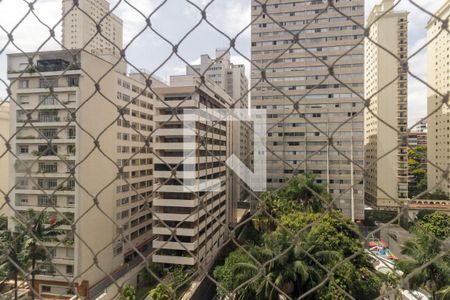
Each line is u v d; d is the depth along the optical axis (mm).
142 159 13320
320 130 986
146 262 1162
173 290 1141
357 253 959
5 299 1392
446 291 3668
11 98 1276
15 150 10047
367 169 927
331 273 984
